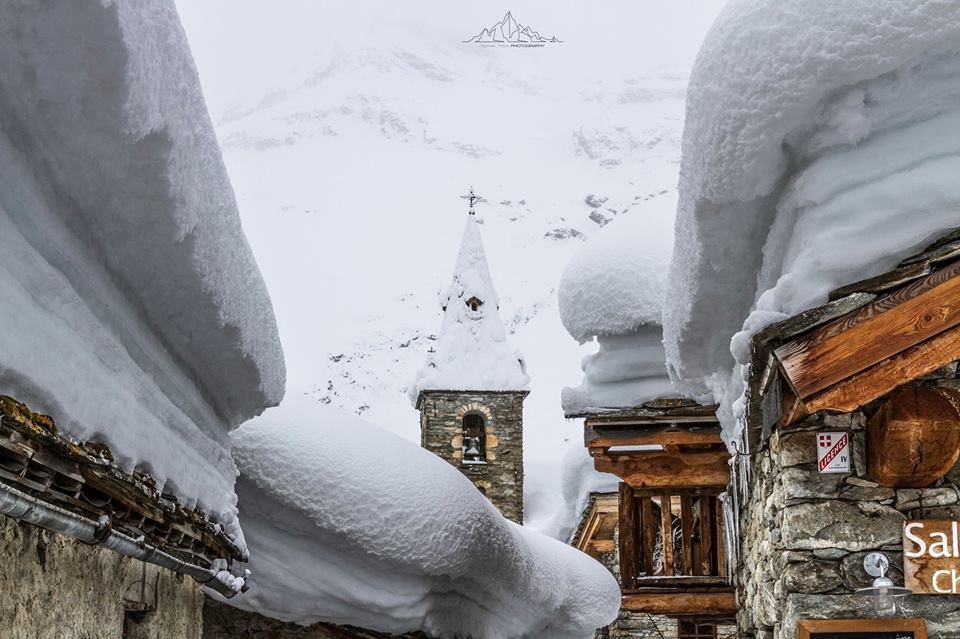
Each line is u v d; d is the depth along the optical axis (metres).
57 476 4.17
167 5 3.90
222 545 7.17
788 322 5.91
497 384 37.78
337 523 10.57
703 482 12.80
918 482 5.92
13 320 3.81
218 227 5.14
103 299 4.91
